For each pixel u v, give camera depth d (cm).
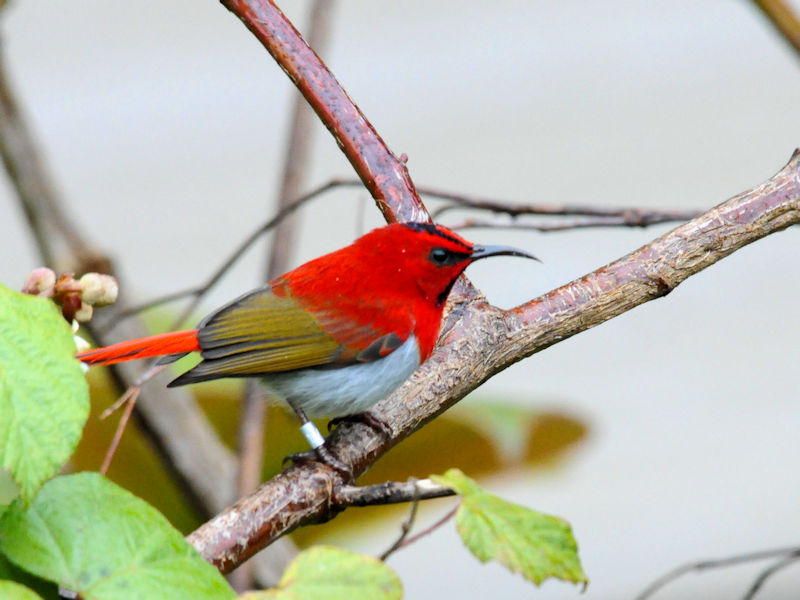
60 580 310
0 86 329
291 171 330
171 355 322
